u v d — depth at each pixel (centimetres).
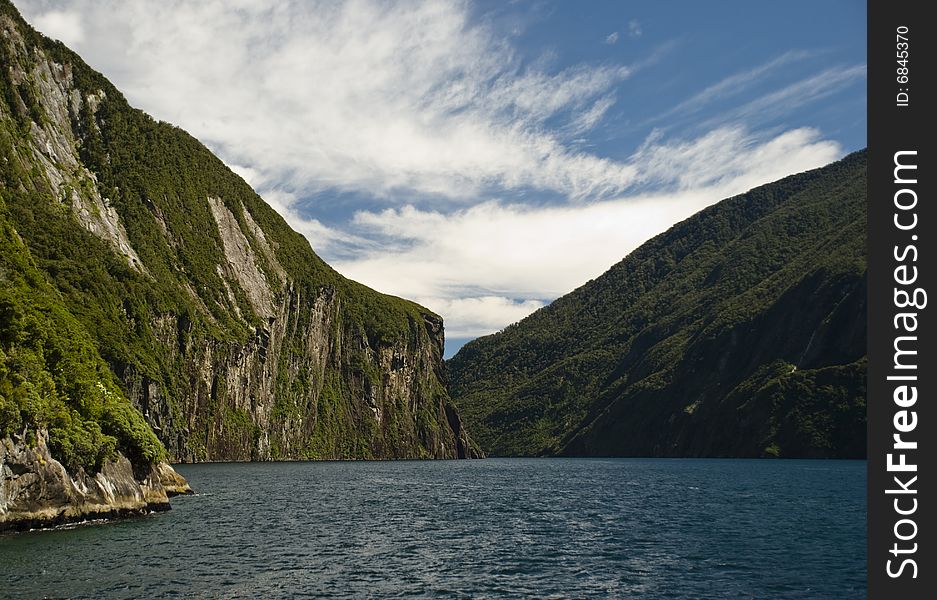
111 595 3341
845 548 4919
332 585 3691
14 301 5419
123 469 5888
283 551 4578
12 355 5191
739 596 3600
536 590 3703
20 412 4819
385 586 3709
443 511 7319
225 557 4291
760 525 6147
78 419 5569
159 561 4084
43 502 4931
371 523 6169
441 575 4003
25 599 3238
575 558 4556
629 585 3822
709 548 4938
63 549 4275
